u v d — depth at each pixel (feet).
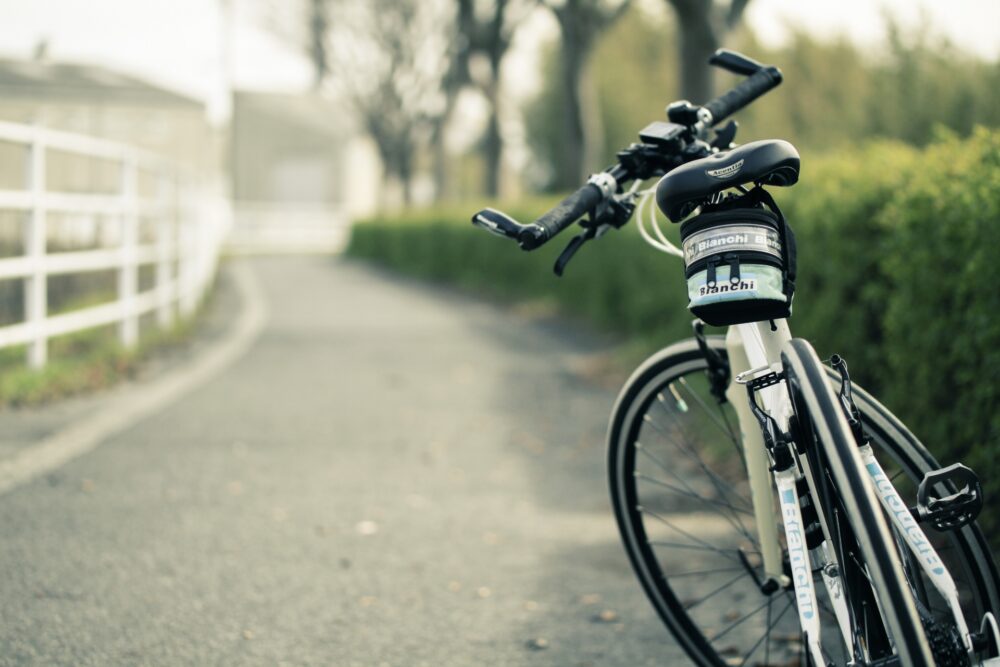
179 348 32.96
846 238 15.64
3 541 13.14
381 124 125.80
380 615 11.15
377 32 117.91
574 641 10.50
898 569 5.55
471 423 22.18
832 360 6.97
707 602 11.43
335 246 128.77
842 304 15.87
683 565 12.54
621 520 9.43
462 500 16.07
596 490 16.88
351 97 124.98
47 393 23.25
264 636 10.45
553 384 27.43
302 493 16.11
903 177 14.57
